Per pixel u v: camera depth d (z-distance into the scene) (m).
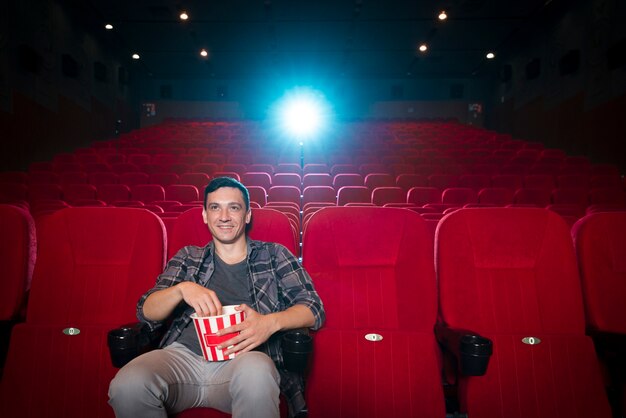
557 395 1.10
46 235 1.23
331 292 1.19
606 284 1.21
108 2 7.19
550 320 1.17
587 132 6.40
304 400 1.05
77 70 7.56
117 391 0.89
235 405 0.91
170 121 10.42
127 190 3.49
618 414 1.26
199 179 4.06
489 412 1.09
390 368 1.11
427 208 2.70
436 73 11.05
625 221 1.25
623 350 1.16
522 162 5.18
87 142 8.16
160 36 8.64
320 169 4.83
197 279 1.14
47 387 1.12
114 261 1.23
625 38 5.42
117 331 0.96
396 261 1.21
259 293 1.13
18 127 5.82
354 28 8.16
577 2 6.70
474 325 1.16
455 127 9.00
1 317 1.25
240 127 9.14
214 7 7.35
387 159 5.35
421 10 7.39
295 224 2.32
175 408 0.99
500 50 9.39
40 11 6.41
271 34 8.47
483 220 1.22
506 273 1.20
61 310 1.19
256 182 4.05
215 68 10.66
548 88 7.67
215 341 0.92
